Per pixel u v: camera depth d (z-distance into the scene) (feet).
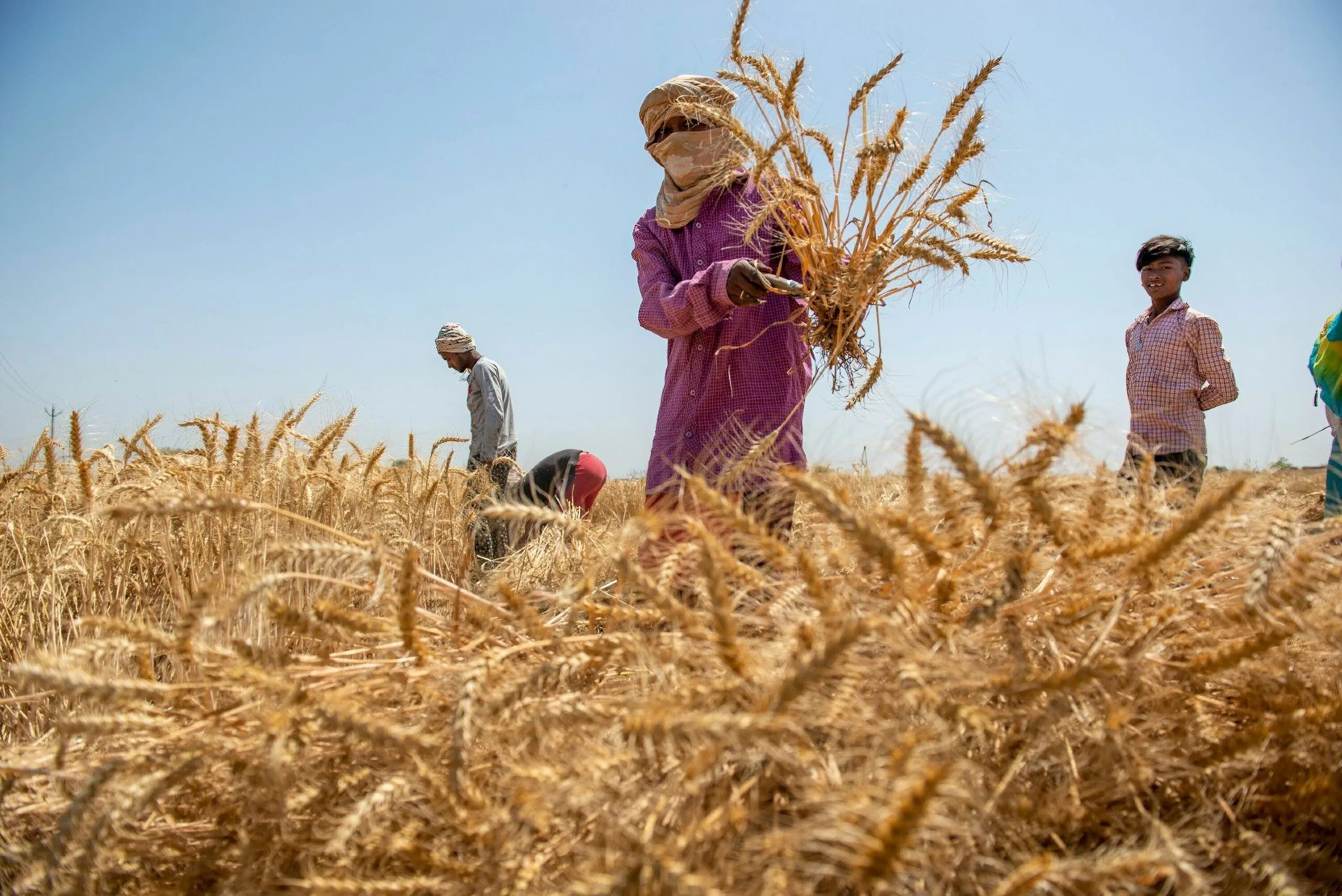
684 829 3.35
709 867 3.23
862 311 8.87
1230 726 4.44
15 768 4.80
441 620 5.87
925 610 4.40
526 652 5.07
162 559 8.83
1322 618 4.48
